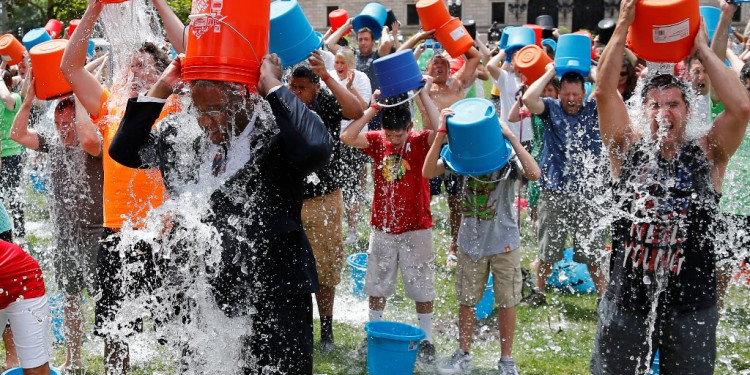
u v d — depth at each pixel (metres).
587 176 5.09
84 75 3.69
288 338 2.84
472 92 8.22
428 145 4.38
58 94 4.05
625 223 3.02
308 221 4.50
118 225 3.69
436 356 4.62
